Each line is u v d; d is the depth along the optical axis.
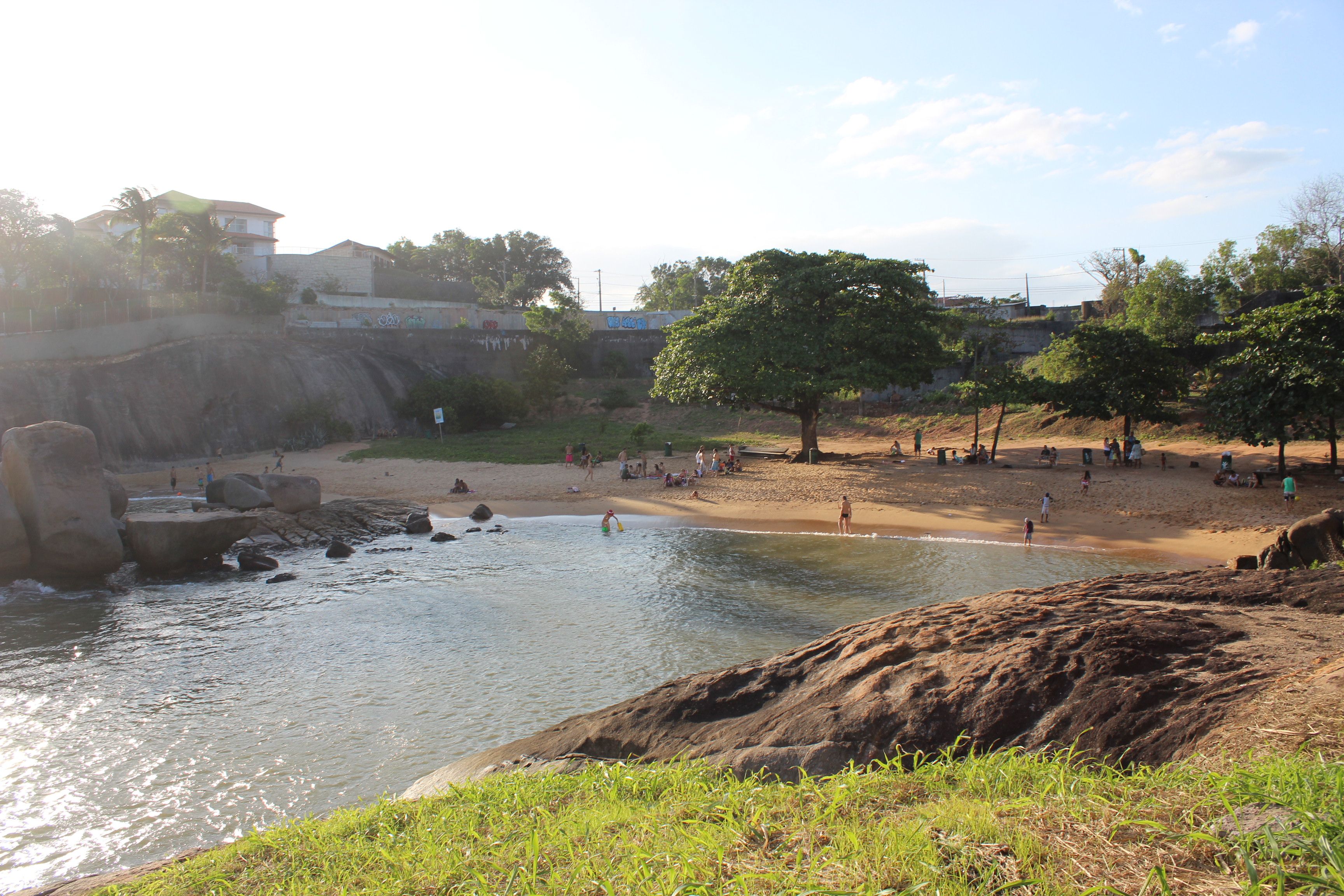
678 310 90.19
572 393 71.75
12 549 21.23
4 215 53.56
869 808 4.45
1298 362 26.45
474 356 70.31
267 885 5.10
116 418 47.44
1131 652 6.12
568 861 4.39
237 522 24.42
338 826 5.91
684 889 3.50
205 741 11.71
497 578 22.03
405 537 28.81
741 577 21.50
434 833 5.37
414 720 12.29
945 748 5.80
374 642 16.36
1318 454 33.56
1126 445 35.44
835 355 39.12
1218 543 23.36
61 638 17.05
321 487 35.25
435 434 61.59
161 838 9.20
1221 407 28.86
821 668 7.60
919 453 44.66
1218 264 54.28
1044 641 6.58
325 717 12.48
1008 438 48.00
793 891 3.31
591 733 7.73
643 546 26.39
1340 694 4.54
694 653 15.16
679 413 66.25
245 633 17.27
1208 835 3.12
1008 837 3.58
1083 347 37.47
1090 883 3.11
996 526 27.39
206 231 59.12
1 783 10.54
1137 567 21.45
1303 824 3.03
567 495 36.66
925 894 3.21
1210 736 4.73
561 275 108.44
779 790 5.00
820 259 42.41
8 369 45.28
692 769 5.99
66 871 8.62
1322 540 12.26
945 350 48.75
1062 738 5.52
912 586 20.11
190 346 54.06
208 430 51.78
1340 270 50.81
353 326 69.06
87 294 52.84
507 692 13.34
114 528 22.86
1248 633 6.46
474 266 104.69
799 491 34.81
